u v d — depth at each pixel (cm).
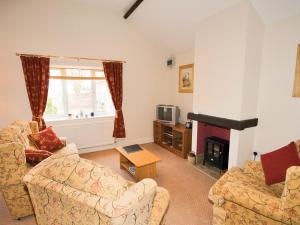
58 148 283
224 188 153
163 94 466
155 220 129
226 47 260
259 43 251
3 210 208
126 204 98
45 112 363
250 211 140
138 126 447
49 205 119
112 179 112
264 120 263
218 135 333
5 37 303
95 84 401
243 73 241
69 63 352
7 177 179
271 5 225
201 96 309
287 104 236
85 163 114
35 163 210
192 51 390
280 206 129
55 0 327
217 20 271
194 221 195
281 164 170
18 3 304
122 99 413
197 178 283
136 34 409
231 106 260
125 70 409
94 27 364
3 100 316
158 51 442
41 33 324
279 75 241
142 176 264
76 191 104
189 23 318
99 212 95
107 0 337
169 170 309
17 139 214
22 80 324
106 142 413
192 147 343
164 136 434
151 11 333
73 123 375
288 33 228
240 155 263
